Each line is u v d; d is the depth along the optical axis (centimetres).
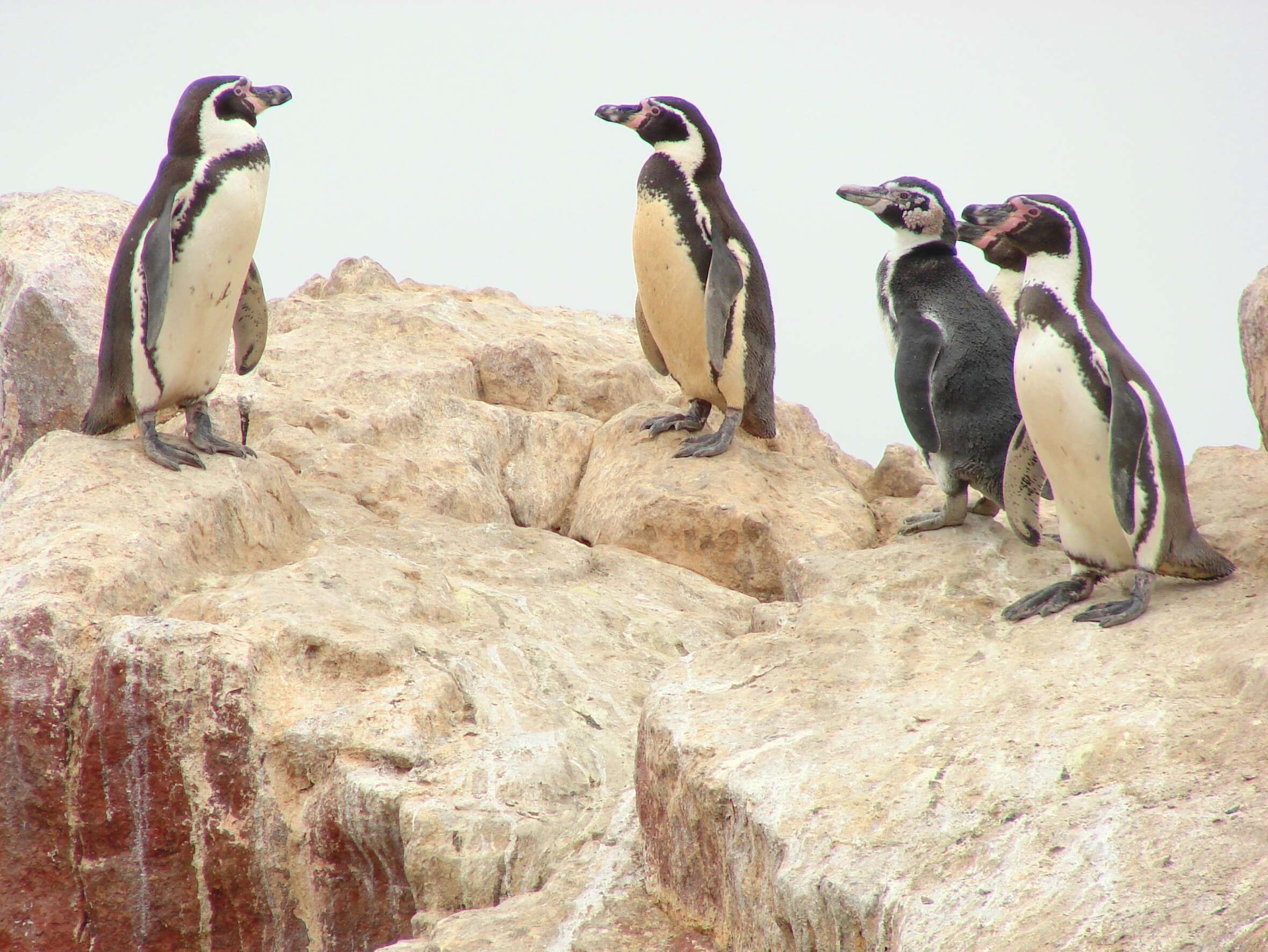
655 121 1416
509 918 744
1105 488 828
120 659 878
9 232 1947
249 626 956
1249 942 459
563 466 1689
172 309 1099
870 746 694
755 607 1089
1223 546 949
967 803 619
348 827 855
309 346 1836
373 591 1085
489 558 1302
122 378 1129
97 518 1042
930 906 548
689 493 1433
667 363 1538
